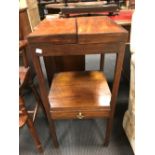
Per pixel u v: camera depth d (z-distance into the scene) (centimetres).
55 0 326
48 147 116
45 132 127
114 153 109
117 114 138
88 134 124
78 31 71
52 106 95
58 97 101
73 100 98
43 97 90
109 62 224
